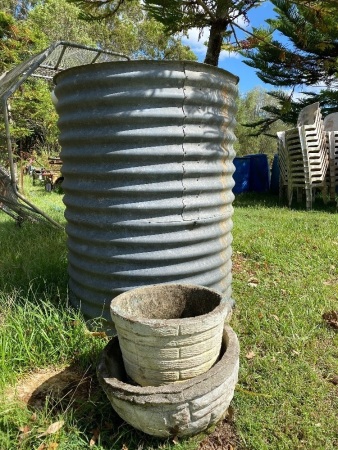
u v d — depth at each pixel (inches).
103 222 98.0
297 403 80.0
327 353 96.6
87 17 152.9
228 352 75.2
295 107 514.0
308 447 70.1
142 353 69.7
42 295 118.9
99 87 92.2
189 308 88.1
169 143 93.4
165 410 64.9
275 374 87.8
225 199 108.6
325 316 111.8
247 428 73.9
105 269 101.2
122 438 71.5
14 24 440.1
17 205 205.6
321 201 338.3
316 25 145.3
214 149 100.3
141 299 85.4
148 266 98.8
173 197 96.2
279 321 109.9
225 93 102.5
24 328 96.3
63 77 100.3
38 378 87.2
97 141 95.0
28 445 68.3
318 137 297.4
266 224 228.4
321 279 141.9
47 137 706.2
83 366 90.5
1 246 170.6
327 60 234.2
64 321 102.1
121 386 67.6
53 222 192.7
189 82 92.1
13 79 150.4
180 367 69.6
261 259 162.1
